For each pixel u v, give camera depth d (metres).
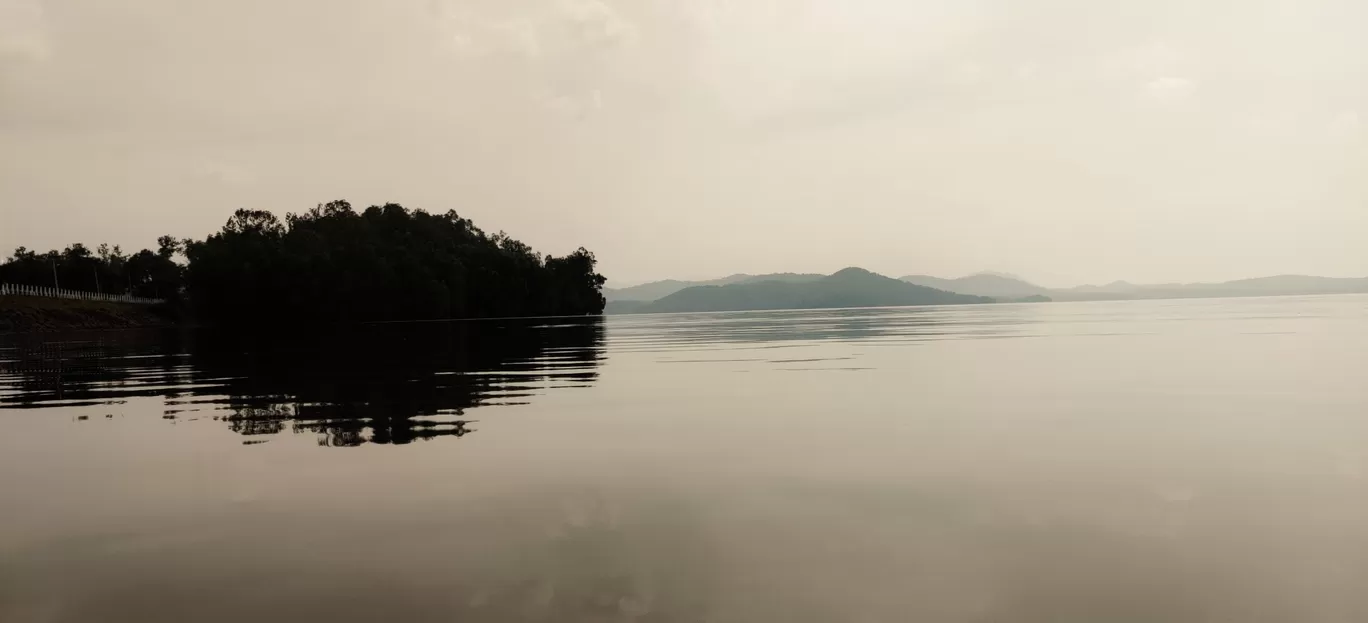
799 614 4.34
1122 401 12.75
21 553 5.64
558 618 4.31
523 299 129.25
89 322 90.25
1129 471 7.64
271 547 5.65
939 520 6.08
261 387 16.70
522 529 5.98
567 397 14.30
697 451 8.93
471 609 4.46
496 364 22.95
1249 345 25.42
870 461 8.27
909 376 17.47
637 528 5.98
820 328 54.12
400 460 8.56
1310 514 6.06
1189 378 15.98
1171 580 4.78
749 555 5.33
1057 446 8.95
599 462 8.37
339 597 4.70
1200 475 7.41
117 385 17.84
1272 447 8.70
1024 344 28.73
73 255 130.62
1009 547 5.43
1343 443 8.87
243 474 8.01
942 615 4.30
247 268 104.25
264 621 4.36
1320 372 16.62
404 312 111.62
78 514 6.64
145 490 7.43
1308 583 4.69
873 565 5.11
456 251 137.50
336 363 24.16
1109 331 38.38
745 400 13.61
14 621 4.43
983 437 9.59
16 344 45.91
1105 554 5.25
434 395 14.74
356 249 113.75
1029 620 4.24
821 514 6.30
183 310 108.00
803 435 9.91
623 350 30.47
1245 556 5.17
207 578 5.06
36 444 10.03
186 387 17.03
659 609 4.42
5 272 126.69
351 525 6.16
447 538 5.79
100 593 4.84
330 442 9.70
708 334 47.59
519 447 9.26
